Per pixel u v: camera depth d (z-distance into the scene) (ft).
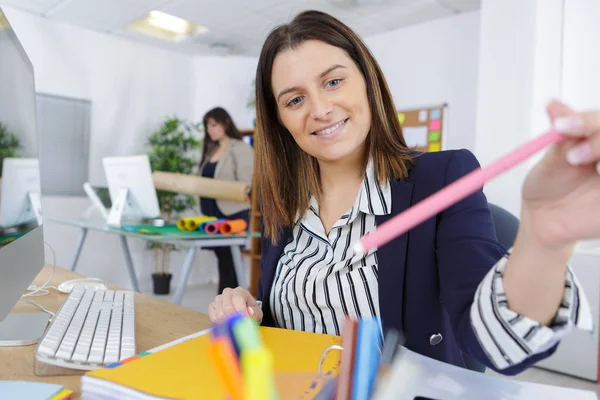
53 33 11.94
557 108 1.09
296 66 2.62
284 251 3.06
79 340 2.07
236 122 15.26
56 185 12.03
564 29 8.32
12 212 2.35
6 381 1.68
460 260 2.03
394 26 12.66
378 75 2.80
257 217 13.51
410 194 2.64
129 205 8.43
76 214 12.37
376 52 13.30
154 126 14.16
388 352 1.52
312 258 2.85
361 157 2.88
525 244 1.40
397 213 2.61
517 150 1.05
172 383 1.46
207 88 15.15
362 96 2.70
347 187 2.93
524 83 8.48
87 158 12.64
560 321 1.43
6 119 2.26
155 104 14.20
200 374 1.53
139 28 12.76
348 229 2.77
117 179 8.32
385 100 2.85
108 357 1.91
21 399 1.52
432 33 12.19
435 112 12.08
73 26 12.32
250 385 0.71
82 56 12.51
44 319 2.67
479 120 9.06
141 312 2.92
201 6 11.43
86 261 12.67
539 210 1.27
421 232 2.45
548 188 1.23
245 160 10.46
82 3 11.14
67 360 1.87
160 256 14.11
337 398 1.09
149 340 2.36
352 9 11.57
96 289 3.29
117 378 1.49
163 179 9.32
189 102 15.03
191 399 1.33
